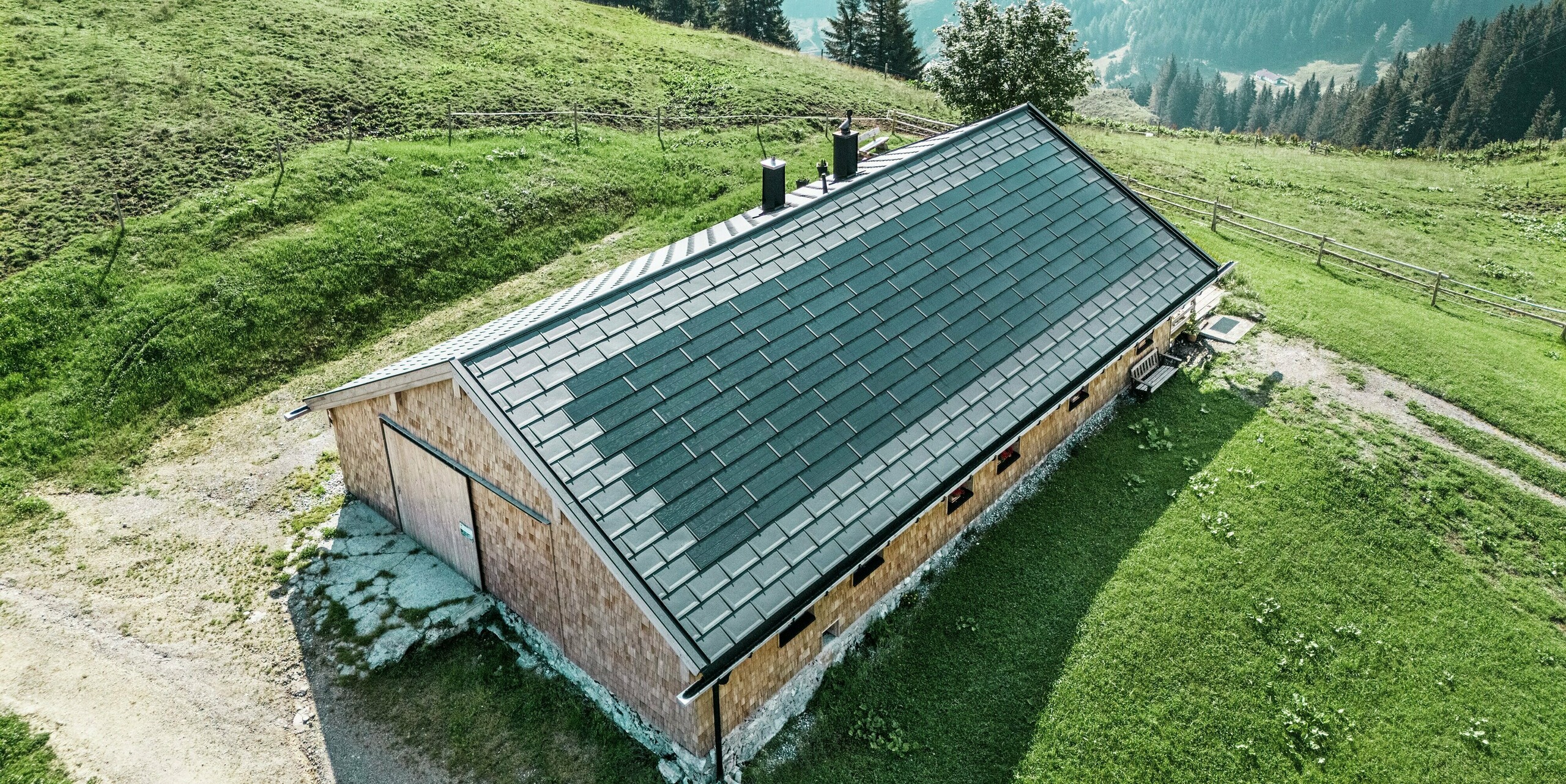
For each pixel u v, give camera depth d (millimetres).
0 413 22984
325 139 34625
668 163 37031
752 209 34781
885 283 20109
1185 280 24141
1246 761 16797
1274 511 21438
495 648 17953
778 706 16703
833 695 17484
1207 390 25219
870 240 20797
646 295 17672
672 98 43469
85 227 28094
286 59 38500
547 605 17203
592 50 46906
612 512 14586
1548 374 27609
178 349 24781
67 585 18875
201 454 22641
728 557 14844
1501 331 31125
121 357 24484
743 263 19062
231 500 21219
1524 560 21094
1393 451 23422
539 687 17250
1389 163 49906
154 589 18844
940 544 19562
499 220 31625
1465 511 22016
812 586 15172
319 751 16062
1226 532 20812
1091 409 23391
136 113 33062
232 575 19188
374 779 15703
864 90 49656
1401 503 22016
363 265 28500
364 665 17344
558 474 14664
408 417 18078
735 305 18203
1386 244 38938
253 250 27969
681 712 15289
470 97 39281
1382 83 113562
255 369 25297
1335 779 16672
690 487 15344
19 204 28594
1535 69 95812
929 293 20344
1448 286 35375
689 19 80688
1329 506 21734
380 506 20609
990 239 22281
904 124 43750
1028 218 23297
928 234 21578
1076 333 21344
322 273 27844
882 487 16844
